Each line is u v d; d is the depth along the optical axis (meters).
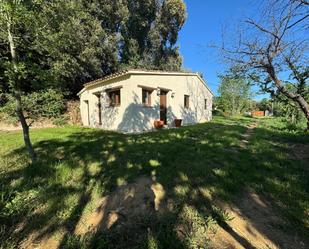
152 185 3.26
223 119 18.19
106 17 18.02
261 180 3.40
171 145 5.89
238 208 2.61
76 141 6.93
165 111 11.82
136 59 21.39
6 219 2.35
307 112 6.54
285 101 9.27
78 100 16.84
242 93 25.27
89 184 3.28
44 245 2.01
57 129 10.88
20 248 1.97
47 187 3.13
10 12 3.42
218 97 27.61
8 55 4.34
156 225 2.24
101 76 18.30
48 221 2.34
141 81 9.97
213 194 2.93
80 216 2.46
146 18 22.91
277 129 9.95
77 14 5.32
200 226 2.22
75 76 15.83
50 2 4.17
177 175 3.57
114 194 3.00
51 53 4.70
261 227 2.24
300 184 3.21
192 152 5.09
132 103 9.48
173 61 25.58
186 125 12.72
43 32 4.11
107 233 2.12
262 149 5.44
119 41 19.22
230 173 3.64
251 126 12.16
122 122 10.08
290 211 2.51
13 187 3.07
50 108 13.33
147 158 4.53
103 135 8.46
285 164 4.20
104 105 11.61
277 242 2.02
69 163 4.19
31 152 4.26
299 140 6.46
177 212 2.48
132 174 3.65
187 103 13.88
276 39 6.30
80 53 14.32
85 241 1.99
